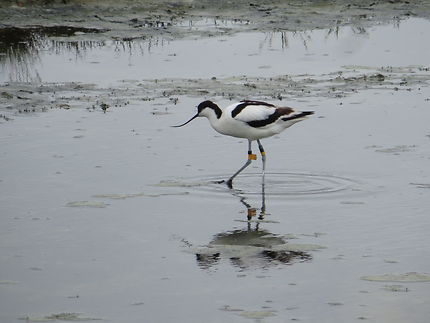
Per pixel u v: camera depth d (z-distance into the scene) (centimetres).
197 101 1984
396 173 1479
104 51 2456
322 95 2030
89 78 2202
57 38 2555
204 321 945
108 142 1683
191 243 1177
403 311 964
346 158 1568
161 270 1088
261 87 2095
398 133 1723
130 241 1188
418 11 2933
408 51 2484
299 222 1257
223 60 2380
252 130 1464
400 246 1157
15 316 959
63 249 1160
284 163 1551
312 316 955
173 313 966
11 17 2730
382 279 1052
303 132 1745
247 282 1049
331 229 1227
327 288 1028
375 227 1230
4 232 1222
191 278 1062
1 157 1584
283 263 1107
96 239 1196
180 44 2542
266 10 2941
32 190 1407
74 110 1919
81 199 1362
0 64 2302
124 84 2150
